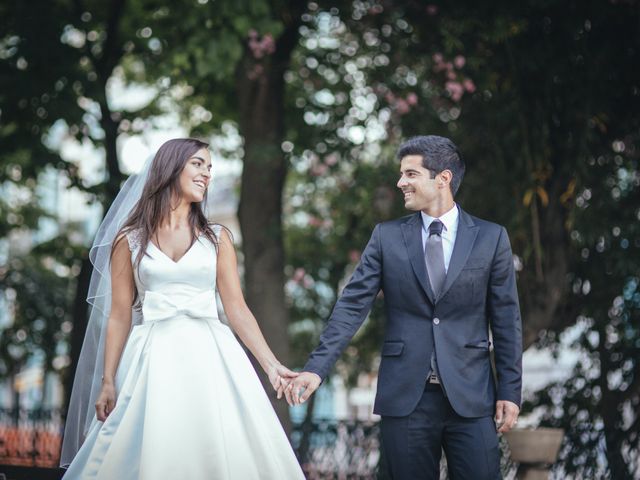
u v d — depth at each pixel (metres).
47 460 9.29
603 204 7.19
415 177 3.75
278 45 8.23
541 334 8.27
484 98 7.54
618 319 7.86
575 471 6.55
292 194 10.95
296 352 11.92
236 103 10.11
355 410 14.57
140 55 10.09
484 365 3.67
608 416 7.74
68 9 9.21
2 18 8.55
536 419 8.52
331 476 7.09
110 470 3.44
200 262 3.67
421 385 3.60
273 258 8.22
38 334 13.21
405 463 3.61
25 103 8.25
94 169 10.62
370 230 9.07
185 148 3.73
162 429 3.43
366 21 8.18
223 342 3.67
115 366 3.66
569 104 7.05
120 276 3.70
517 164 7.21
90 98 8.38
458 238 3.71
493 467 3.58
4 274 13.16
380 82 8.28
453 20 7.13
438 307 3.63
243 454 3.52
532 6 7.01
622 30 7.07
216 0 7.08
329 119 8.91
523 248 7.27
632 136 7.32
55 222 13.80
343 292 3.80
